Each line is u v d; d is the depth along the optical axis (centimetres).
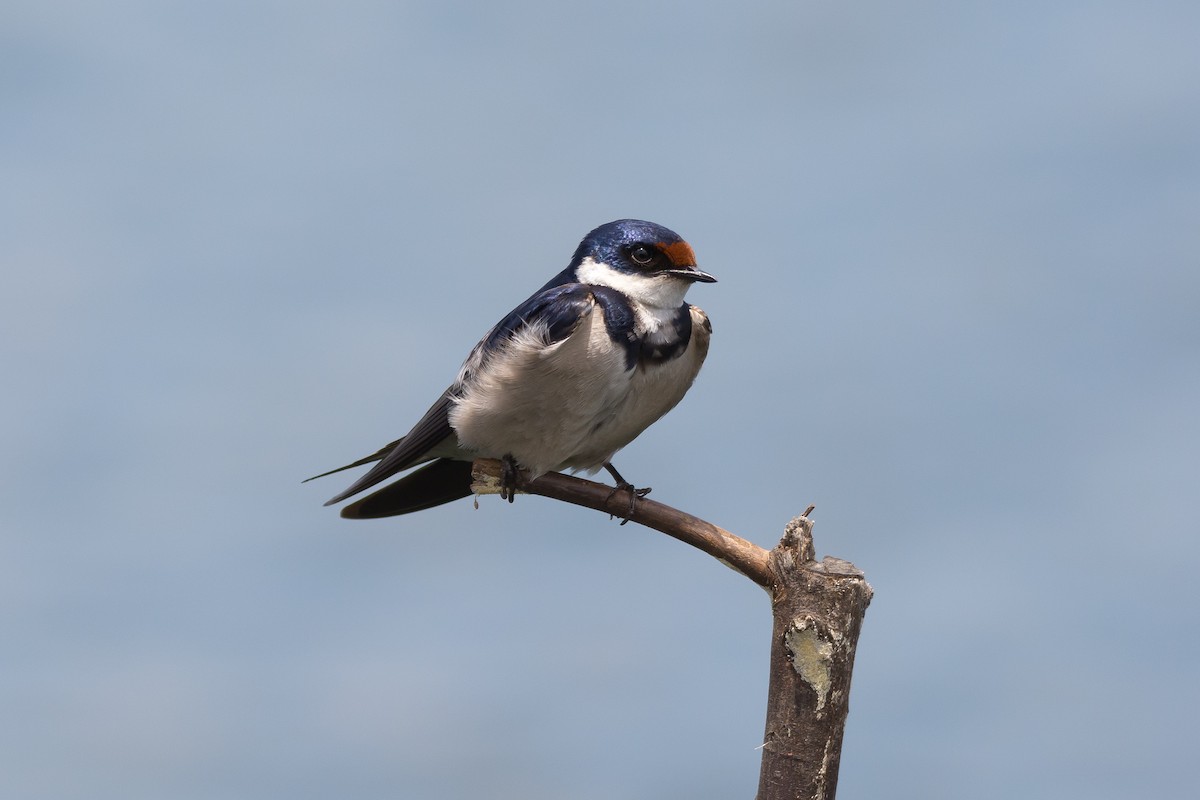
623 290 1138
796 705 778
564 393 1093
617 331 1099
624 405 1143
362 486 1177
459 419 1127
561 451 1132
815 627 772
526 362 1077
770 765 783
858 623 780
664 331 1138
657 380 1144
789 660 779
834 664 772
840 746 782
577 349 1080
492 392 1099
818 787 774
